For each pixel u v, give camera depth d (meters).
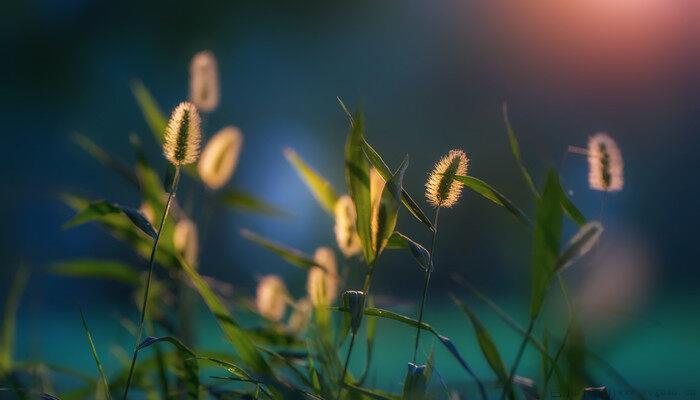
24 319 3.46
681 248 5.43
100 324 3.50
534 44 6.74
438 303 4.53
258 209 1.23
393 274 5.25
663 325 0.99
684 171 5.71
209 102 1.11
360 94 0.95
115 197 6.14
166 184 0.93
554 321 1.00
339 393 0.94
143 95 1.17
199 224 1.19
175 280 1.14
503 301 4.50
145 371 1.09
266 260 5.75
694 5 6.00
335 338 1.05
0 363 1.10
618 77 6.30
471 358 2.67
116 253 4.93
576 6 6.55
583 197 2.99
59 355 2.60
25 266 1.16
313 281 1.05
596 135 0.96
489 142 6.55
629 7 6.22
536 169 5.58
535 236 0.94
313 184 1.10
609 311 0.97
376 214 0.93
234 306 1.12
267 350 0.98
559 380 0.95
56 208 5.18
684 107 5.73
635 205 5.59
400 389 1.03
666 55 6.14
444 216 5.55
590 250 0.97
